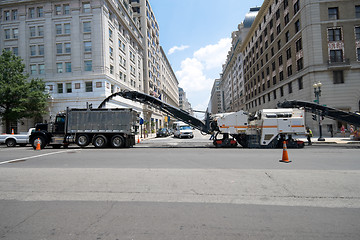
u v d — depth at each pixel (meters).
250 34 47.16
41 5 27.44
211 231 2.68
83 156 9.64
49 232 2.70
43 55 27.27
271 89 35.19
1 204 3.71
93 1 26.48
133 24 38.22
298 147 12.51
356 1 23.11
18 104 21.33
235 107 70.88
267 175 5.43
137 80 39.38
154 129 48.34
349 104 22.55
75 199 3.91
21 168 6.72
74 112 14.36
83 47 26.66
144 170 6.24
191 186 4.59
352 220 2.94
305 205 3.51
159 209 3.42
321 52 23.16
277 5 32.19
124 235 2.61
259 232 2.64
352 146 13.55
